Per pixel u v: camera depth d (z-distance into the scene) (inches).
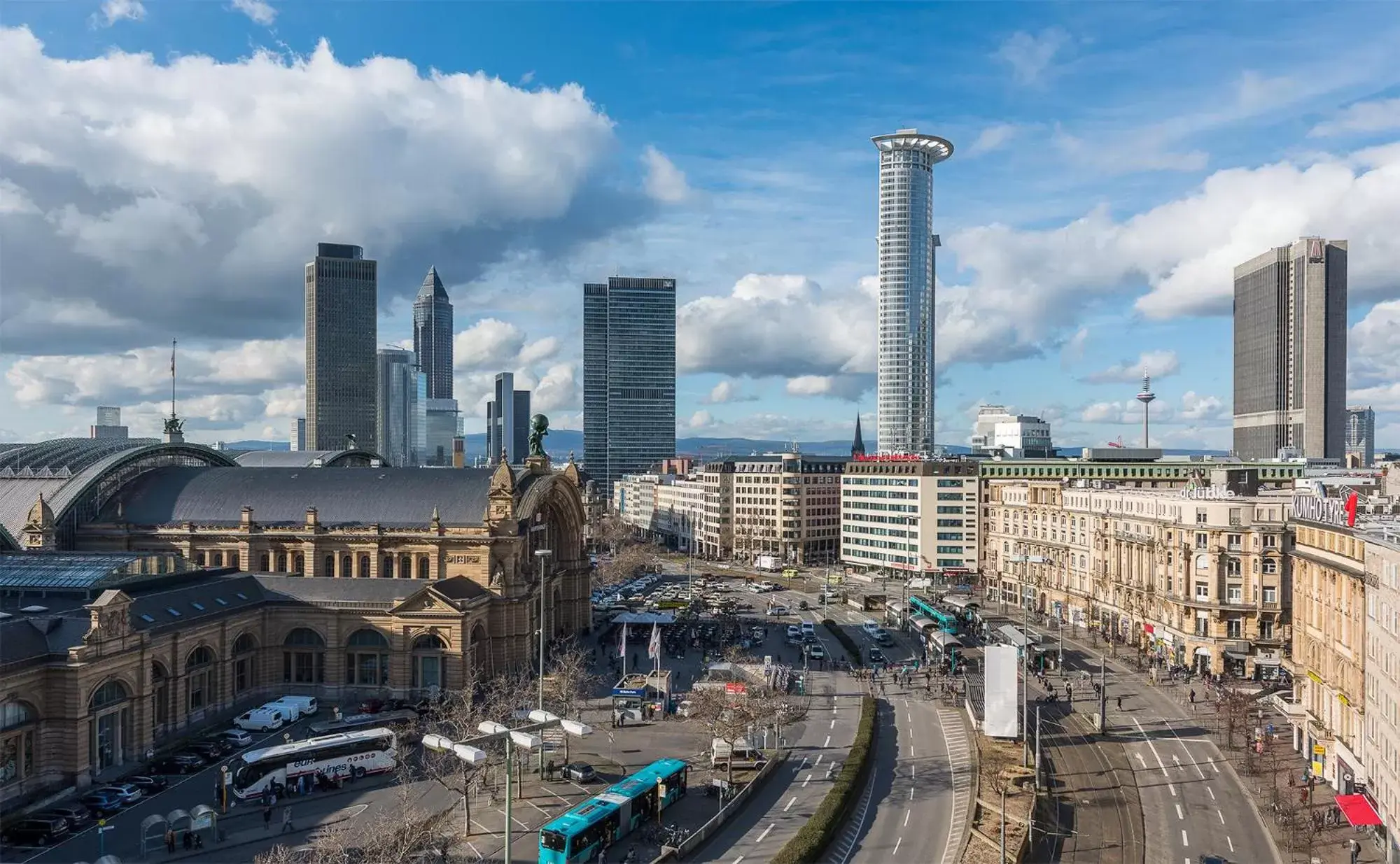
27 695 3646.7
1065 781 4013.3
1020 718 4864.7
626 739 4549.7
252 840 3292.3
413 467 6569.9
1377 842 3287.4
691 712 4707.2
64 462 6599.4
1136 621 6658.5
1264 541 5733.3
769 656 5940.0
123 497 6299.2
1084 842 3380.9
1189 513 5994.1
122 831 3371.1
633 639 7017.7
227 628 4817.9
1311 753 4126.5
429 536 5772.6
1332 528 4067.4
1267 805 3742.6
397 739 4097.0
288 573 5949.8
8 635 3708.2
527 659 5802.2
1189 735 4662.9
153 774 3890.3
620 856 3176.7
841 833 3427.7
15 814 3432.6
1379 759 3344.0
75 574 4670.3
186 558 5787.4
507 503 5792.3
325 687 5142.7
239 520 6082.7
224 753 4227.4
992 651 4426.7
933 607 7672.2
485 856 3166.8
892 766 4183.1
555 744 4074.8
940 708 5177.2
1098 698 5354.3
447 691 4889.3
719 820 3440.0
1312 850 3260.3
